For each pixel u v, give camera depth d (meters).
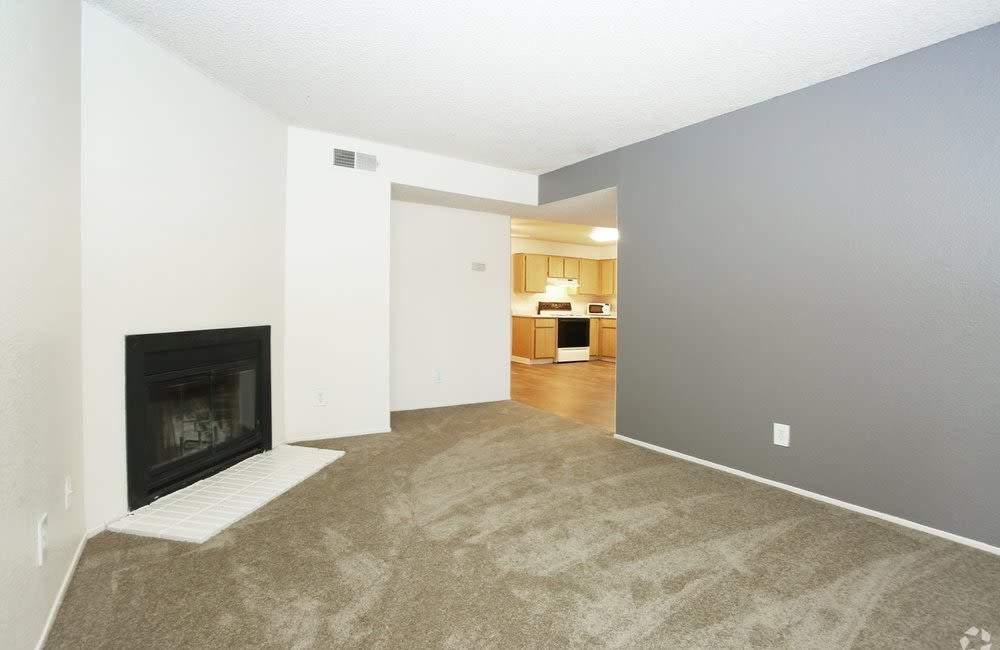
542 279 8.85
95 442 2.03
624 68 2.49
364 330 3.72
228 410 2.91
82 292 1.97
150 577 1.71
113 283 2.11
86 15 1.99
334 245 3.57
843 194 2.45
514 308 9.05
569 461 3.14
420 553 1.92
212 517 2.18
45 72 1.55
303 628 1.45
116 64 2.11
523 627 1.48
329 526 2.15
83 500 1.94
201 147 2.59
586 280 9.46
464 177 4.16
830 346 2.50
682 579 1.76
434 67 2.53
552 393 5.72
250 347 3.04
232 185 2.83
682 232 3.24
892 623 1.52
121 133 2.14
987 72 2.01
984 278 2.02
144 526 2.08
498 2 1.97
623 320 3.66
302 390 3.50
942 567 1.87
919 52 2.20
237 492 2.49
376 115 3.19
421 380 4.79
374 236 3.74
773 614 1.56
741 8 1.96
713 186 3.05
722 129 3.01
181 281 2.47
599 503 2.46
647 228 3.49
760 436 2.80
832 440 2.49
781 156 2.70
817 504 2.48
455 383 4.98
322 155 3.50
